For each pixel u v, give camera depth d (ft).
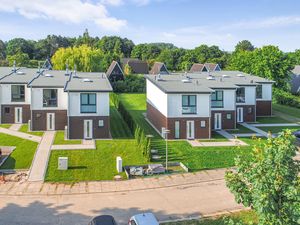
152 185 98.27
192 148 125.59
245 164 49.73
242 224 50.26
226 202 86.69
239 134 145.28
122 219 78.02
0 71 182.19
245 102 166.30
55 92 144.36
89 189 95.20
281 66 232.12
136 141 129.18
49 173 103.76
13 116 156.15
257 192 45.68
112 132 144.46
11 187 95.35
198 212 81.20
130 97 238.07
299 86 263.90
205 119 137.69
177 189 95.55
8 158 114.01
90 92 132.67
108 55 335.47
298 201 44.24
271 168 45.96
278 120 172.04
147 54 483.51
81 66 278.05
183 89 137.90
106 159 114.11
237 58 256.32
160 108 145.18
